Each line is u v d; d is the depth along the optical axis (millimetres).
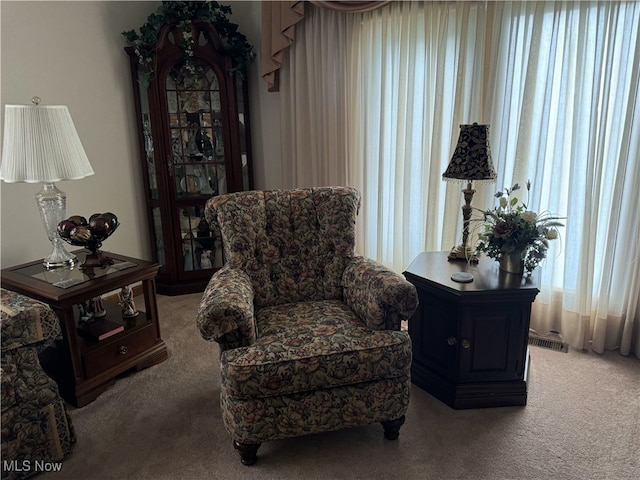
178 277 3354
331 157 3184
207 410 2029
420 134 2867
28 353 1608
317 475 1646
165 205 3213
